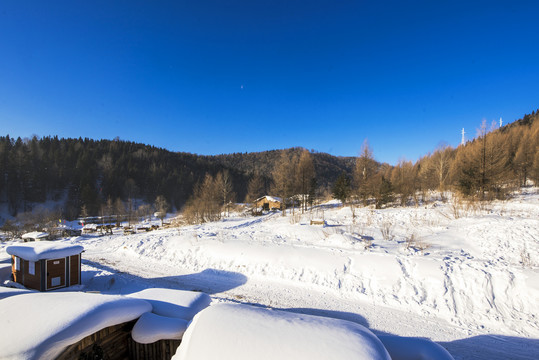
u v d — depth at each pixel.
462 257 9.46
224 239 14.42
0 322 3.65
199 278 10.98
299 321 3.16
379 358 2.58
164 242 15.88
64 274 10.11
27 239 21.75
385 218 18.66
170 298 5.81
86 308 4.05
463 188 22.00
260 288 9.66
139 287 10.25
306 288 9.50
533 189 25.09
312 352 2.62
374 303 8.26
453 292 7.93
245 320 3.18
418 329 6.79
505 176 21.39
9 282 10.45
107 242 19.22
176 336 4.63
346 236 12.63
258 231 16.88
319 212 28.05
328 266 10.20
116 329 4.70
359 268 9.72
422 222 16.22
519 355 5.62
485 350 5.85
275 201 46.38
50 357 3.30
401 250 10.58
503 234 11.03
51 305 4.08
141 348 4.87
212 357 2.73
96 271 11.98
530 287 7.28
